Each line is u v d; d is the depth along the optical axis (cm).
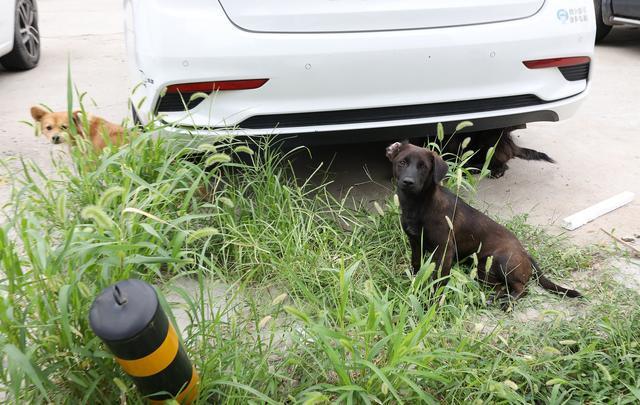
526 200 430
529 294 318
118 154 286
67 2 1427
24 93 677
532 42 373
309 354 253
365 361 212
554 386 236
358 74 349
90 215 196
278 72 340
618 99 634
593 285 329
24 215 257
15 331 209
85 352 205
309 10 338
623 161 492
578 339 278
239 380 229
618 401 238
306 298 304
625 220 403
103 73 760
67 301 201
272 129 353
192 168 305
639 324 281
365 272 324
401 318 235
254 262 322
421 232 325
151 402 214
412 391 233
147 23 344
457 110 377
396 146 321
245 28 336
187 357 210
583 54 393
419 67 357
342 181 449
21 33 761
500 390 214
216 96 344
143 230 257
